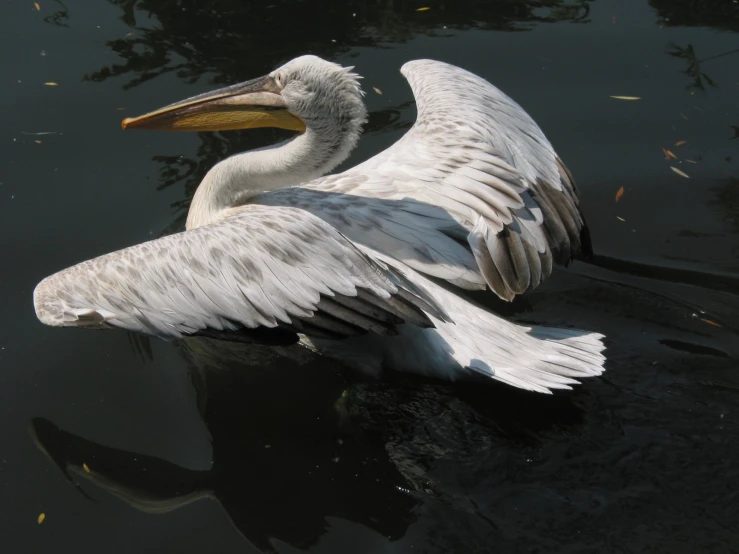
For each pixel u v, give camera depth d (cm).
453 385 363
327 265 347
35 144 429
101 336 378
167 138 439
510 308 389
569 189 388
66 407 359
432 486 342
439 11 494
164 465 349
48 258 393
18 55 461
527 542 329
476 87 402
